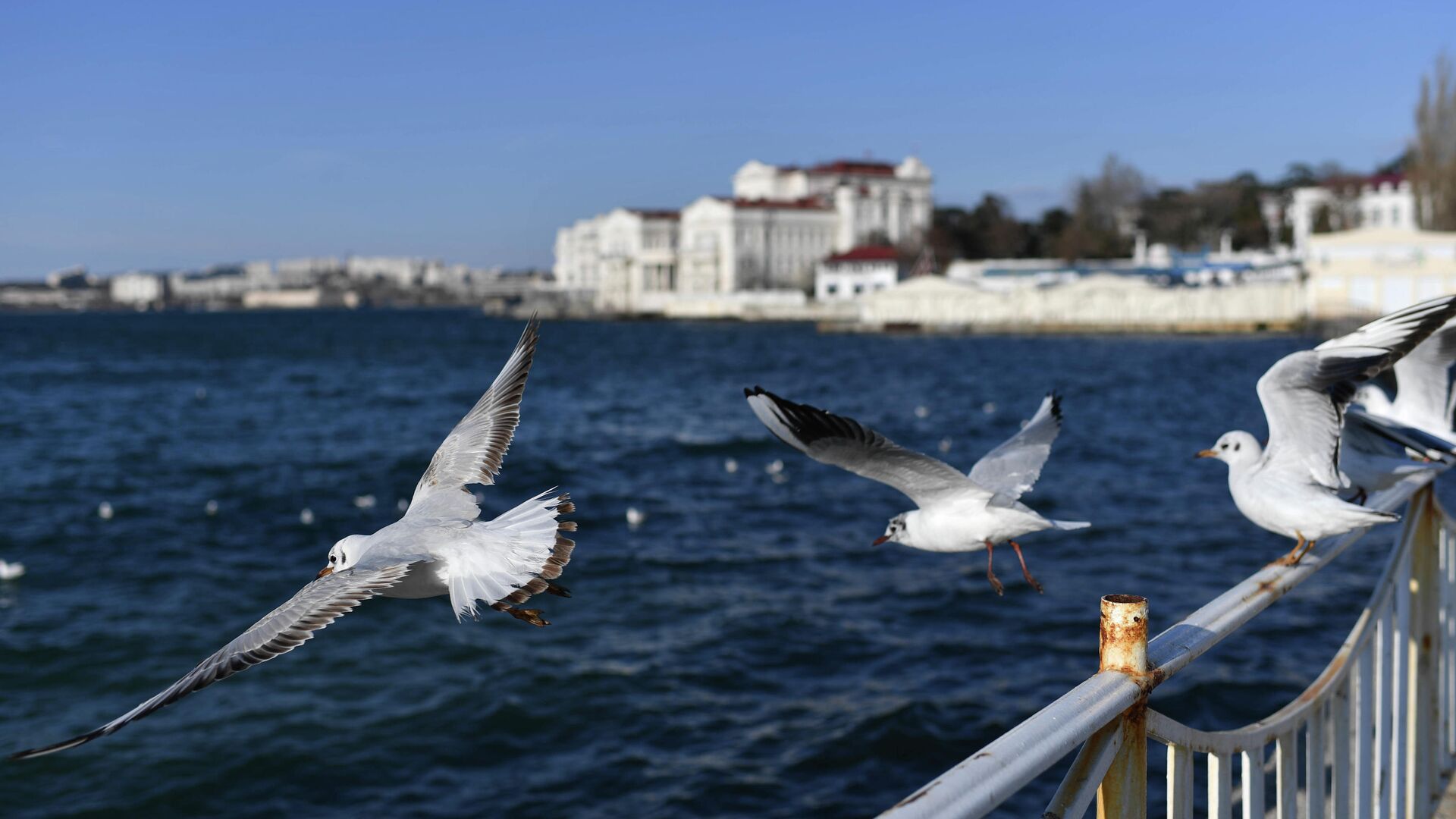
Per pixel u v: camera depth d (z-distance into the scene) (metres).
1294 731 4.29
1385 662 5.50
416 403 67.94
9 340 160.00
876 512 29.78
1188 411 55.66
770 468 38.09
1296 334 109.94
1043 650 17.62
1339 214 149.75
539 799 13.45
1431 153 102.62
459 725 15.48
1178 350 101.06
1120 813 3.29
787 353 111.00
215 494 35.38
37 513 31.88
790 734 14.91
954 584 21.39
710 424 53.78
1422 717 6.30
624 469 39.47
